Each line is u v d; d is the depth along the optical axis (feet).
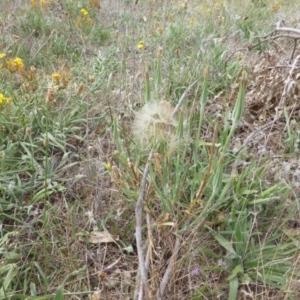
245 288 1.50
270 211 1.76
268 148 2.15
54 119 2.24
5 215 1.66
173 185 1.58
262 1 4.72
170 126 1.39
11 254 1.49
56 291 1.42
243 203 1.65
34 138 2.18
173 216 1.51
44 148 2.13
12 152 2.00
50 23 3.80
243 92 1.29
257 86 2.49
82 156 2.08
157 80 1.55
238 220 1.56
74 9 4.26
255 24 3.94
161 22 3.83
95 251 1.64
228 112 1.90
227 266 1.55
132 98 2.34
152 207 1.74
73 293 1.36
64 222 1.72
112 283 1.50
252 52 3.22
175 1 4.48
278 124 2.33
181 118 1.31
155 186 1.45
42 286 1.46
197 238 1.56
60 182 1.96
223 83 2.73
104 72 2.79
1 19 3.55
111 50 3.27
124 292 1.47
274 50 2.85
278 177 1.88
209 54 2.88
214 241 1.64
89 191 1.91
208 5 4.38
